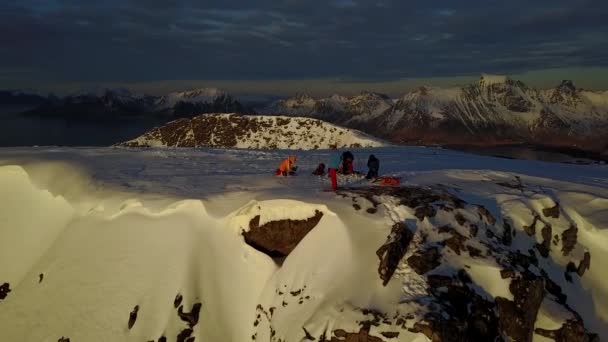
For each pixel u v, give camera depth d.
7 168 24.55
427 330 10.14
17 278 19.88
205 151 36.53
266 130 76.19
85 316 15.16
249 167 26.62
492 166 27.92
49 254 19.00
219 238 15.91
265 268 14.48
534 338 12.23
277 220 15.77
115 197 19.19
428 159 31.19
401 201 15.40
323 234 14.27
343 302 11.53
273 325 12.43
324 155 33.34
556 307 13.03
